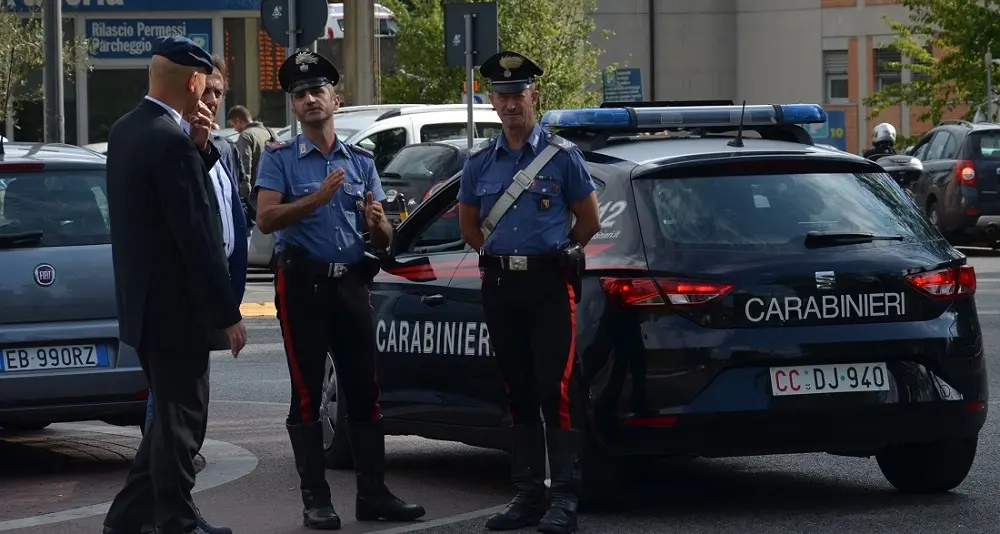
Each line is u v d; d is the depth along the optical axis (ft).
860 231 31.14
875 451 33.76
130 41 136.98
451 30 79.00
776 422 29.71
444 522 31.14
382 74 141.49
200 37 137.69
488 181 29.86
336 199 30.48
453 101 138.82
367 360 30.94
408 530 30.48
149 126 26.61
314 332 30.42
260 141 76.43
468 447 40.93
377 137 87.35
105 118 137.49
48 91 85.46
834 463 37.47
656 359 29.60
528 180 29.48
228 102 138.51
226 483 35.86
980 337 31.68
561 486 29.60
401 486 35.24
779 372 29.81
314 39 71.97
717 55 220.84
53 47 85.30
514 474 30.55
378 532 30.40
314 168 30.53
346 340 30.76
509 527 30.19
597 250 30.86
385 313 35.88
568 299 29.60
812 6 210.59
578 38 143.43
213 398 49.57
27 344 36.09
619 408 29.78
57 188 37.55
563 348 29.48
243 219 31.30
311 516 30.76
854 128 207.31
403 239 36.22
